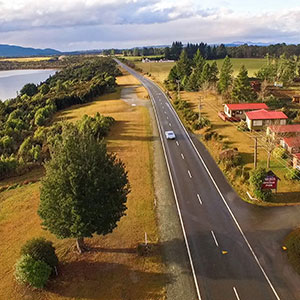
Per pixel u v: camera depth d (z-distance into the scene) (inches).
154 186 1534.2
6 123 2810.0
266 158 1791.3
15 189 1578.5
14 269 985.5
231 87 3597.4
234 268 979.3
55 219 928.3
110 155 1064.2
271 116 2337.6
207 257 1032.2
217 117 2763.3
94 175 936.9
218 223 1219.2
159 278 943.7
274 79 4291.3
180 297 872.3
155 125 2632.9
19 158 1950.1
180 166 1768.0
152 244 1099.3
